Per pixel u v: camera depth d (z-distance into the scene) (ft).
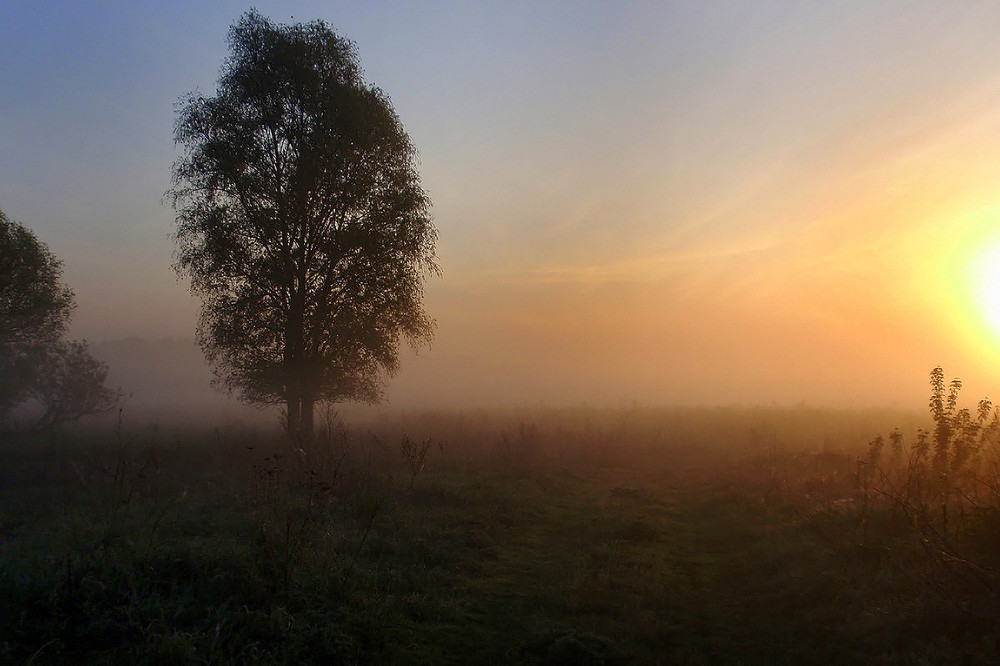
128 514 35.83
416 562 31.04
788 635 22.90
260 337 81.00
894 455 51.24
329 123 78.64
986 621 20.13
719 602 27.50
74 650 18.99
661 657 21.35
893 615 22.07
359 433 80.38
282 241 79.15
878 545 29.22
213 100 78.33
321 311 80.94
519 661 20.71
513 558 34.14
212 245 77.41
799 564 29.76
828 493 43.91
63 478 58.90
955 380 42.45
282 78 77.92
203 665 17.65
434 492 47.98
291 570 24.27
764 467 61.87
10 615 20.27
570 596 27.40
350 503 41.68
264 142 78.84
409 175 83.61
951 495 37.27
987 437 40.93
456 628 23.54
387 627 22.48
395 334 84.89
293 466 51.19
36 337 104.99
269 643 19.86
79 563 23.58
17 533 35.01
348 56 82.48
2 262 92.22
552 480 61.26
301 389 81.92
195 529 33.94
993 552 25.48
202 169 77.30
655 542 37.70
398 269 81.46
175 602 21.84
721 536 39.78
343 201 79.56
